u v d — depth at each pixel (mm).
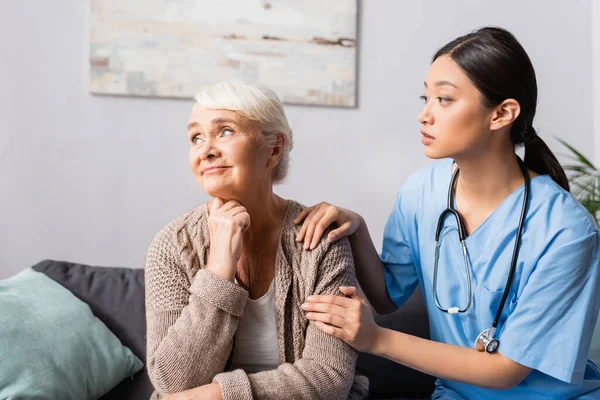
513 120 1157
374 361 1728
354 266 1359
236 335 1209
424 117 1181
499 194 1243
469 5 2639
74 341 1512
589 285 1150
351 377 1153
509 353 1148
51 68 2346
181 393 1063
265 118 1163
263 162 1188
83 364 1498
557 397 1244
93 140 2375
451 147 1163
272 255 1248
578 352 1140
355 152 2559
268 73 2475
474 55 1135
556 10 2707
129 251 2398
